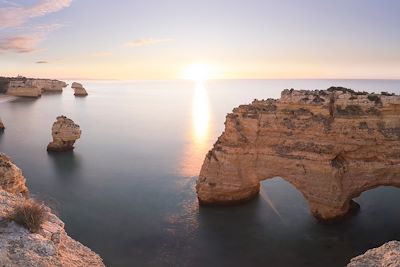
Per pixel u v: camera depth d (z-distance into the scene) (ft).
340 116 106.11
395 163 102.68
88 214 118.62
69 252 50.65
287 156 111.75
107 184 149.38
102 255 92.94
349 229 106.22
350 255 92.89
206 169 122.83
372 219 112.68
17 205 51.80
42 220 50.57
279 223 111.04
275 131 114.42
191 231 106.52
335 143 106.52
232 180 119.75
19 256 42.60
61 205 126.21
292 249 96.22
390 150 103.45
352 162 106.32
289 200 128.57
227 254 94.22
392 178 104.27
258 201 127.75
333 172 104.53
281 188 140.77
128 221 113.29
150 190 141.49
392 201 127.03
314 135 109.50
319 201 108.78
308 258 91.97
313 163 107.45
